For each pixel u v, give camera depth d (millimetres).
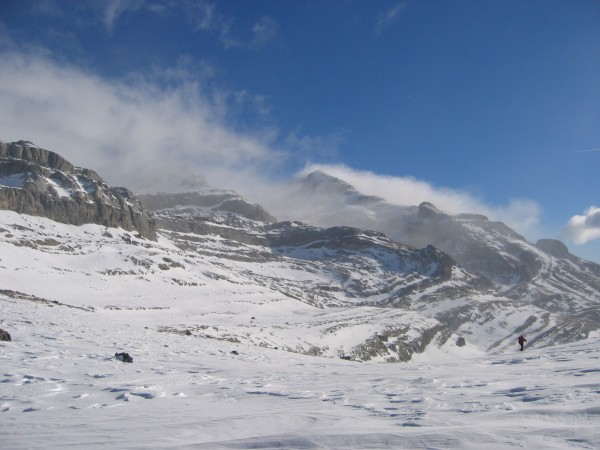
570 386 10391
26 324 25453
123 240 170250
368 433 6246
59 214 166375
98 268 124125
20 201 157375
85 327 28234
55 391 11328
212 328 69250
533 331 178500
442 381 12891
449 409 8367
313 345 82938
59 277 106062
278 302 144750
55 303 51688
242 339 68500
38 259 115375
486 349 158250
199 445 6188
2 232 126188
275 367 20438
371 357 92500
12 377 12688
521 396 9391
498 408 8094
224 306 120062
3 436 7125
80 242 146000
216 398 11195
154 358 19641
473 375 14328
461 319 186250
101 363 16219
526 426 6312
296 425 7473
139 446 6285
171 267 143750
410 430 6449
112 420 8258
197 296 125188
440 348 128500
